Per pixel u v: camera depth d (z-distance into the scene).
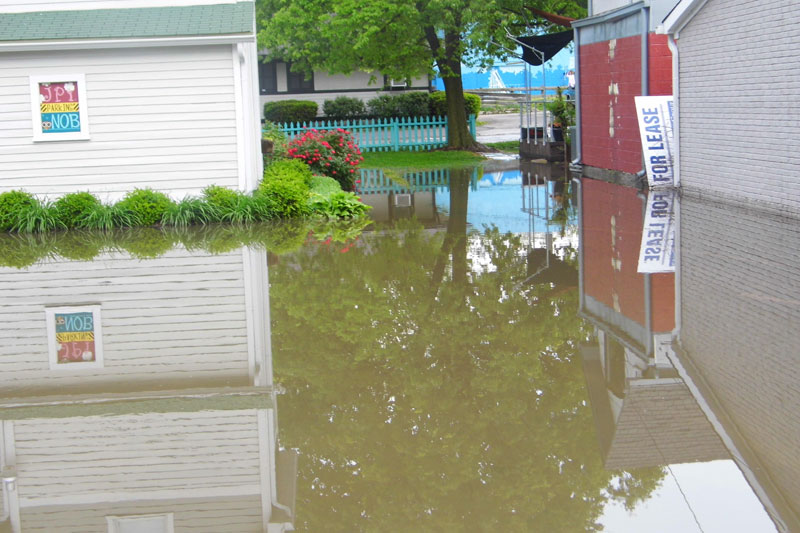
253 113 16.72
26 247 12.98
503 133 36.59
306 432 5.60
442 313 8.52
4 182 15.42
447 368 6.83
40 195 15.48
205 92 15.43
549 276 9.92
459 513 4.36
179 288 9.79
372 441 5.42
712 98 14.78
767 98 12.82
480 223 14.42
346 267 10.90
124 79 15.34
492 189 19.44
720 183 14.73
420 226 14.36
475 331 7.84
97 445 5.37
